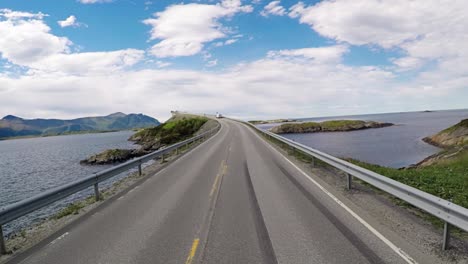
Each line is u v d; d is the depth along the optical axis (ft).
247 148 77.41
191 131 236.22
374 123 279.69
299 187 33.78
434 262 16.05
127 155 135.64
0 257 19.16
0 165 136.36
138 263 16.88
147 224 23.35
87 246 19.74
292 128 270.26
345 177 39.75
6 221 19.99
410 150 112.68
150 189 36.04
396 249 17.61
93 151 201.98
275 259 16.70
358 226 21.35
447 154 60.59
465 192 29.96
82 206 30.48
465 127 112.78
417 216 23.45
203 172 45.55
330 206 26.30
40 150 244.83
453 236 19.56
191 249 18.38
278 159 57.41
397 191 23.04
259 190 32.76
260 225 22.08
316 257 16.80
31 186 79.87
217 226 22.18
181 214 25.45
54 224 24.98
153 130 264.93
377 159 96.17
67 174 98.84
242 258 16.94
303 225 21.80
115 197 33.14
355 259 16.47
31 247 20.26
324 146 137.90
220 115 350.84
